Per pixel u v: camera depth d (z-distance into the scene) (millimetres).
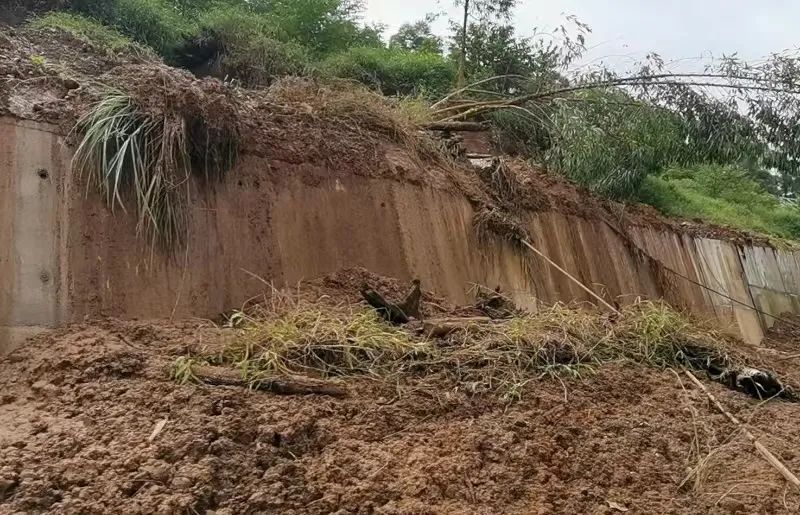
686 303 11445
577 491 3385
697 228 13414
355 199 6598
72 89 5262
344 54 13531
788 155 10469
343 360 4352
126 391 3645
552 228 9320
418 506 3045
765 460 3953
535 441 3740
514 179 9016
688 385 5098
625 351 5422
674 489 3578
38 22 7656
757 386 5312
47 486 2846
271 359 4070
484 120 11164
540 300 8234
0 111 4594
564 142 10688
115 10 9914
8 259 4270
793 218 19438
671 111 10516
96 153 4812
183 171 5160
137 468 3020
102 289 4602
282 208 5914
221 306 5168
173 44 10711
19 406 3543
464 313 6117
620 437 3998
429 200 7410
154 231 4875
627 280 10320
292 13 14344
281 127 6426
